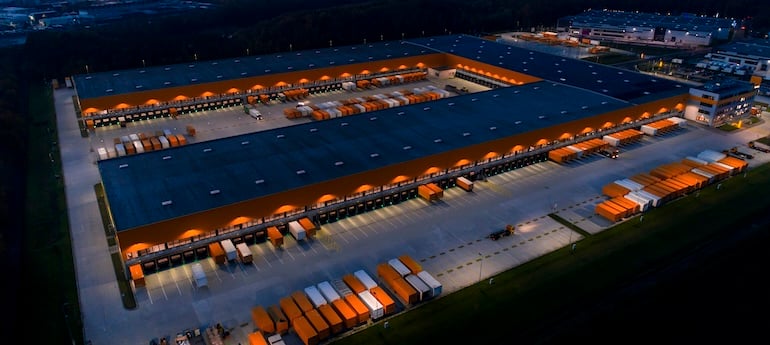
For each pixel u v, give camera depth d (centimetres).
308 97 13825
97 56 16500
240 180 7594
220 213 6912
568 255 7144
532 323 5881
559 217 8131
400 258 6862
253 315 5806
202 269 6712
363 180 7925
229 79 12875
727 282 6588
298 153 8488
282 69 13812
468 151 8894
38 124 11869
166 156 8331
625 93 11912
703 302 6238
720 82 12838
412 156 8450
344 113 12162
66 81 14500
